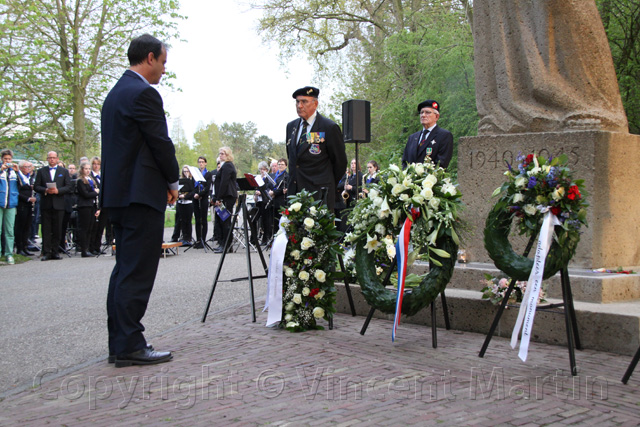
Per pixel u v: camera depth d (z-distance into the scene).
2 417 3.81
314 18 24.48
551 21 6.61
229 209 15.34
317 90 7.20
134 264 5.02
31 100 22.27
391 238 5.69
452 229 5.18
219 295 8.74
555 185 4.54
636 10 13.31
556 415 3.53
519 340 5.38
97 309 7.85
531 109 6.60
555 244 4.63
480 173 6.78
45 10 21.73
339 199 12.96
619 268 5.96
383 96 21.95
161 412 3.77
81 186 14.94
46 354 5.63
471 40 17.55
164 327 6.63
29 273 11.89
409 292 5.24
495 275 6.09
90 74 22.30
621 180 6.16
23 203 15.38
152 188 5.07
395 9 23.06
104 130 5.20
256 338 5.71
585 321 5.04
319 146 7.15
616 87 6.59
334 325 6.27
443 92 18.25
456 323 5.90
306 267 6.04
